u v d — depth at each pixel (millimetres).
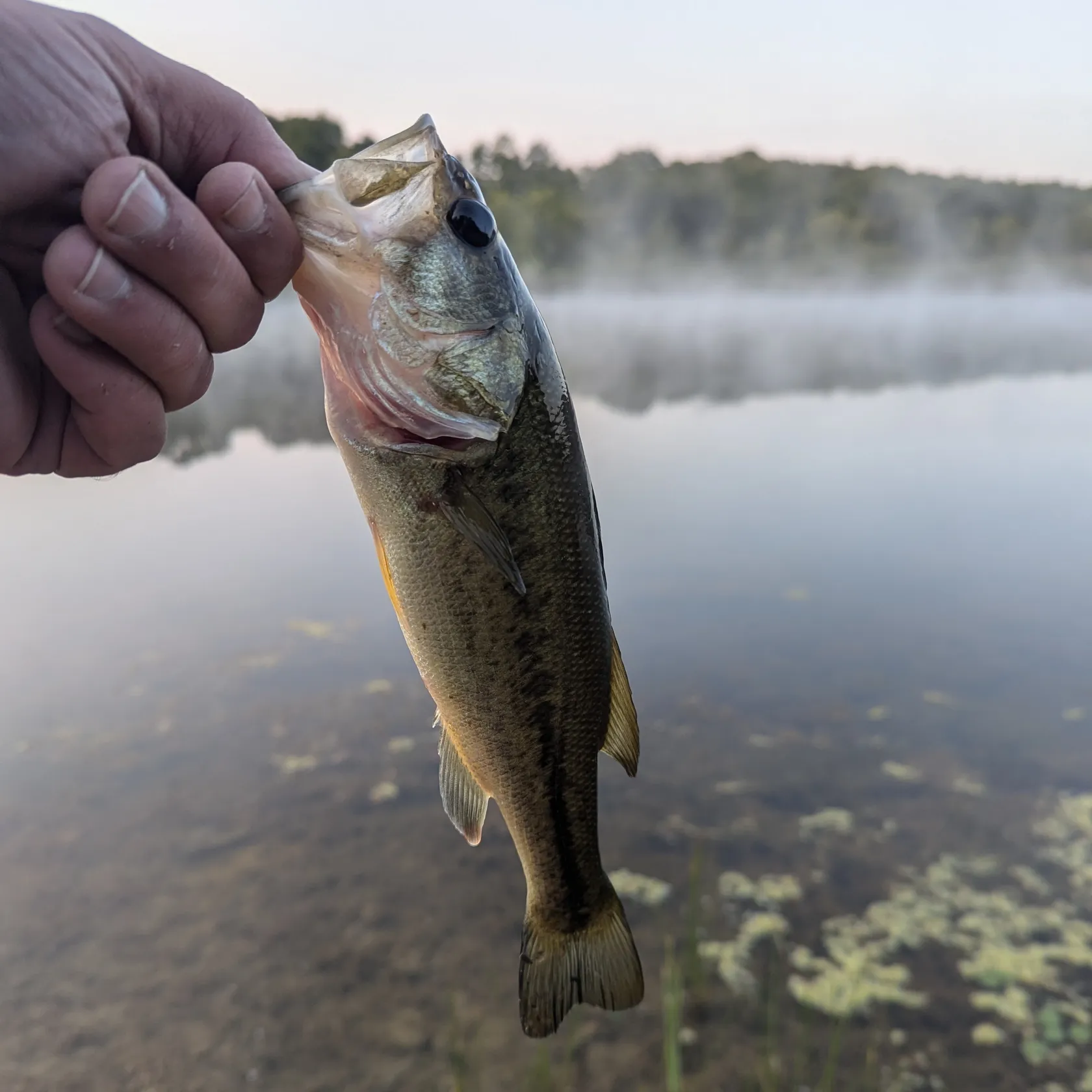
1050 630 664
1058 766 505
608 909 261
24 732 523
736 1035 346
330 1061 330
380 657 619
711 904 409
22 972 360
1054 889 417
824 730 542
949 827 459
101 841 436
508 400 216
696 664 617
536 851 247
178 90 190
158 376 178
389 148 208
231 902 400
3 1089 314
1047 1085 325
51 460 199
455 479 213
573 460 229
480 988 362
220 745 516
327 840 441
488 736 231
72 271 162
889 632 664
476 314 212
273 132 204
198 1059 328
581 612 236
